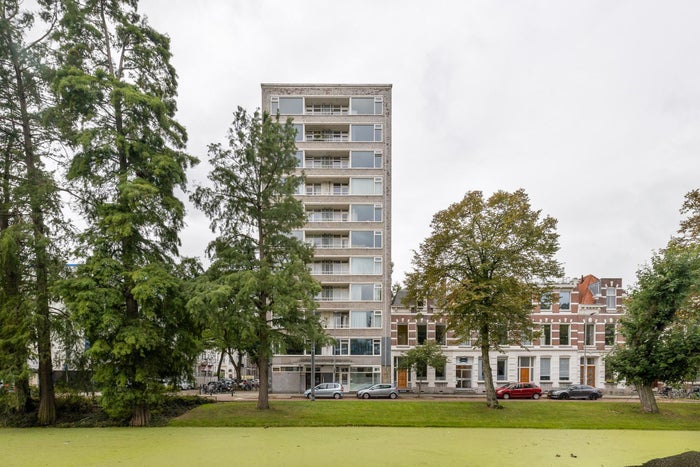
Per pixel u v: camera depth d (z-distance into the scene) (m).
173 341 18.42
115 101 17.27
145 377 17.52
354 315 41.44
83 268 16.88
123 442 15.00
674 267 21.88
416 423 20.27
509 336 26.30
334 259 42.88
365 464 12.27
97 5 18.81
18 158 19.97
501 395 34.97
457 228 25.81
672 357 21.66
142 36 18.86
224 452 13.56
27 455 13.09
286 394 37.50
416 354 36.88
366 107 44.53
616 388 40.94
